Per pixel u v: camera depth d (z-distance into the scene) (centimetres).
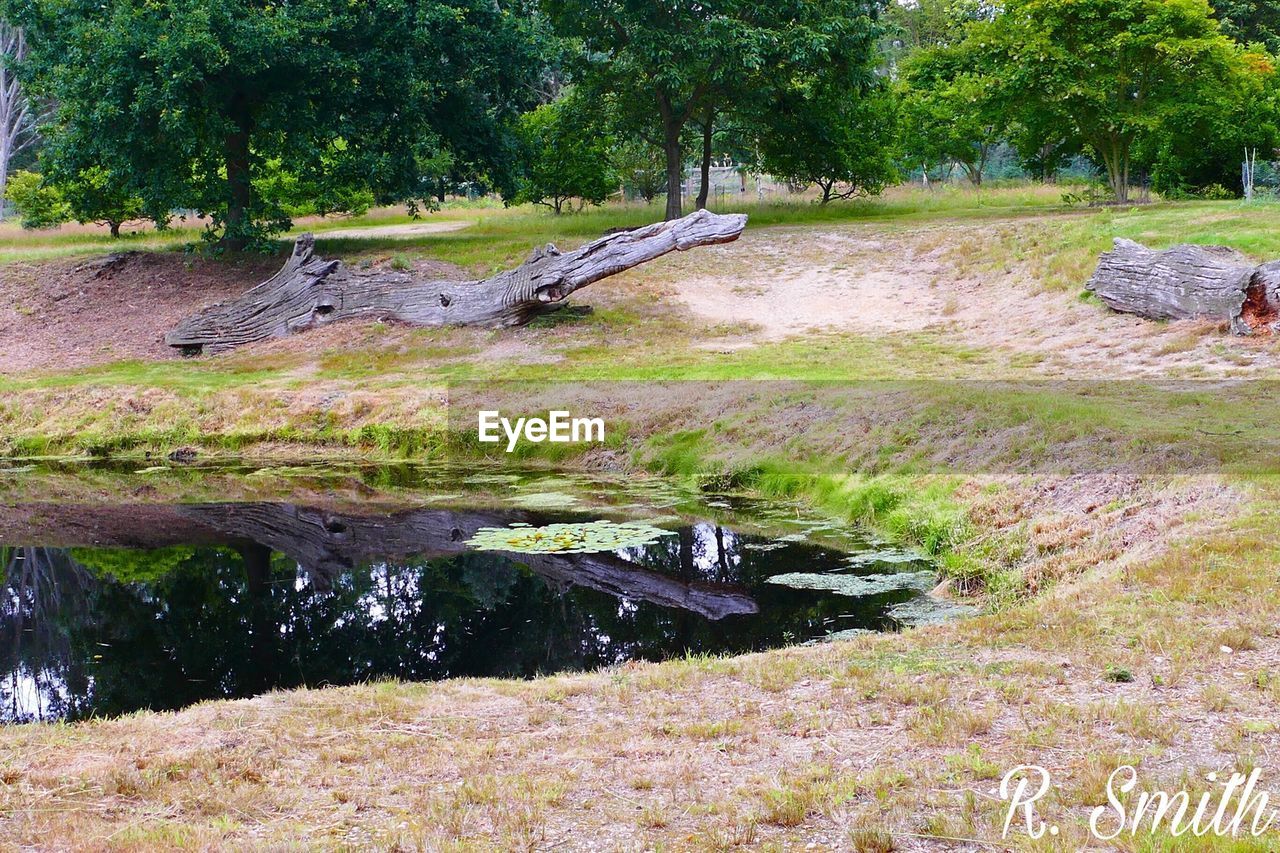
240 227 2769
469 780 553
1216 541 855
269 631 963
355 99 2670
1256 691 612
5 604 1073
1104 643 703
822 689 674
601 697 691
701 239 2089
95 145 2547
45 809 534
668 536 1200
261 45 2433
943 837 474
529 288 2153
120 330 2511
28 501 1555
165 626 990
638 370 1880
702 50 2797
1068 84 2723
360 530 1330
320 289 2338
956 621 809
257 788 552
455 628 941
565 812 514
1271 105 3120
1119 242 1845
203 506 1498
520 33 2778
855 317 2152
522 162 3016
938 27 6200
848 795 519
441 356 2131
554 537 1198
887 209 3316
